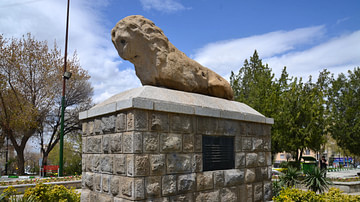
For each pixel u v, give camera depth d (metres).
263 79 21.11
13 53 21.98
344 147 20.45
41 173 21.17
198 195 6.23
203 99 7.05
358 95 20.47
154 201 5.42
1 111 21.98
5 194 7.86
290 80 21.92
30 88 22.95
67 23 19.11
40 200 7.68
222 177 6.83
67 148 30.16
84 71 26.52
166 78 6.71
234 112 7.29
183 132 6.13
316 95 19.92
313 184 11.04
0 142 24.69
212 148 6.79
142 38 6.60
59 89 24.25
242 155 7.48
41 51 23.64
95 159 6.46
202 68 7.86
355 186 14.12
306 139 17.33
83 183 6.84
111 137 5.93
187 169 6.09
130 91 6.30
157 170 5.53
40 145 26.44
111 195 5.79
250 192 7.55
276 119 18.20
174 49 7.23
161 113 5.77
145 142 5.43
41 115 22.97
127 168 5.36
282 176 12.19
